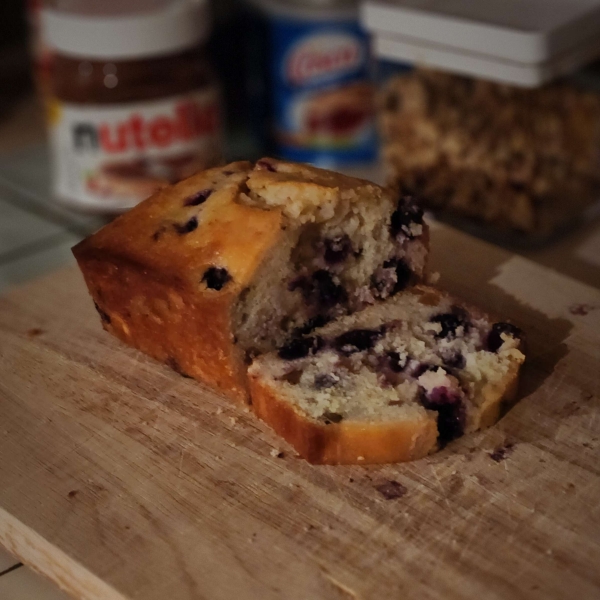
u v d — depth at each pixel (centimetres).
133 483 76
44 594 75
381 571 72
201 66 96
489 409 77
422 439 76
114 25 92
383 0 94
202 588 72
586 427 77
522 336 79
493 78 91
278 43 100
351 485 75
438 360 78
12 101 116
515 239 92
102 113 94
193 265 78
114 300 81
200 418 79
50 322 84
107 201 97
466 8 93
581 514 74
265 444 77
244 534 74
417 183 94
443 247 88
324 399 77
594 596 72
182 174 96
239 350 78
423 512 74
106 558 73
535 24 90
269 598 72
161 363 81
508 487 75
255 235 78
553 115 93
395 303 82
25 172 104
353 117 101
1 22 117
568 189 94
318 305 80
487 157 92
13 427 79
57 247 95
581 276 90
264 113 104
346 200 79
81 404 79
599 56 93
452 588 72
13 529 75
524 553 73
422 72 95
